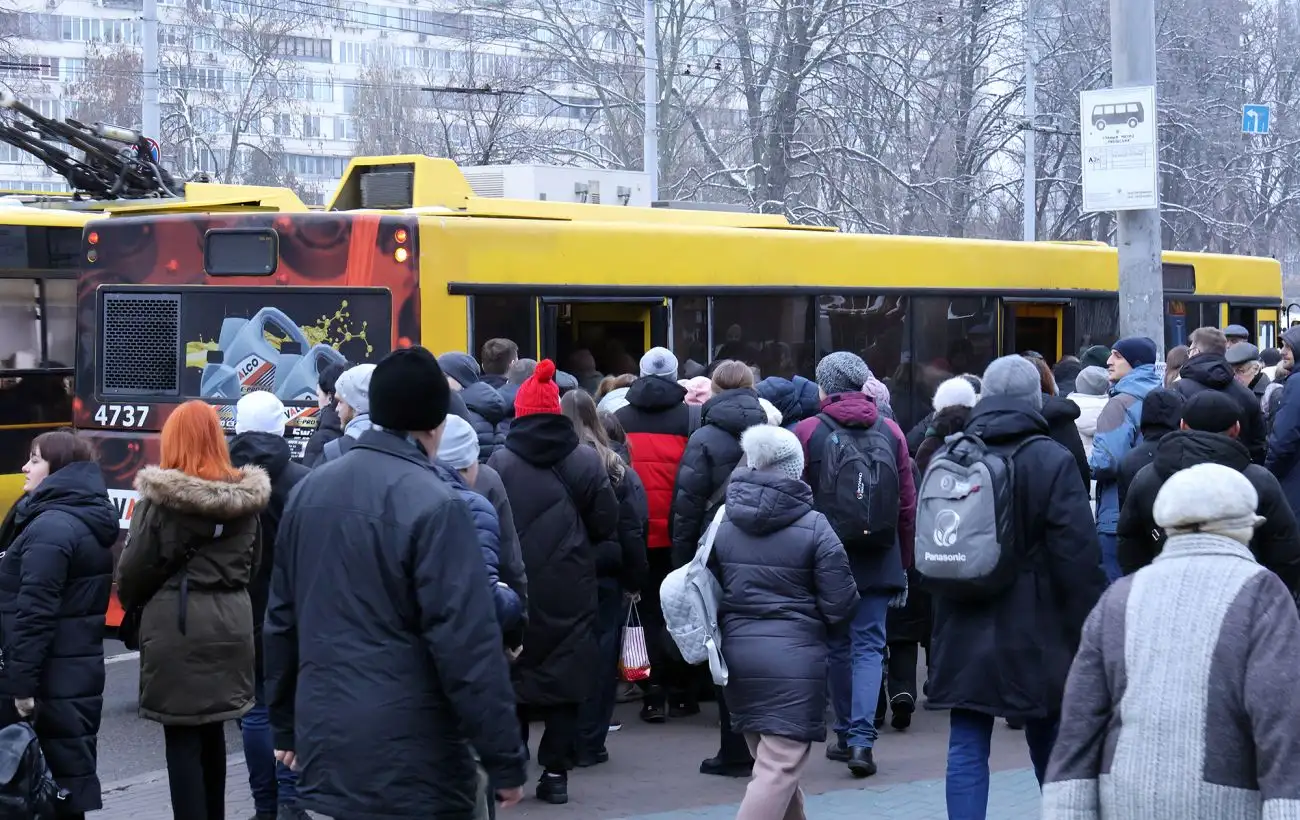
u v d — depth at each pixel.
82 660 5.88
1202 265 16.88
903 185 35.84
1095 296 15.06
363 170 11.70
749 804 5.75
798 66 35.19
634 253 10.75
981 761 5.89
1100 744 3.76
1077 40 39.09
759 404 7.71
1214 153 42.12
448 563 4.04
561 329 10.45
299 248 9.71
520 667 6.85
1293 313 18.81
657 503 8.62
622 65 36.78
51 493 5.86
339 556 4.09
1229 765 3.52
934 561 5.75
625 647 7.86
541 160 40.16
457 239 9.70
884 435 7.68
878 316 12.71
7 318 12.45
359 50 81.06
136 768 8.00
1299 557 6.01
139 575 5.79
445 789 4.07
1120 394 8.80
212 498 5.73
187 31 53.66
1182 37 41.00
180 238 10.00
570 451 6.94
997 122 37.88
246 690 5.96
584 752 7.74
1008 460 5.78
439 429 4.31
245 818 6.89
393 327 9.51
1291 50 44.06
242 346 9.82
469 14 38.62
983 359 13.82
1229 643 3.55
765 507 5.82
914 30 35.38
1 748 5.02
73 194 15.53
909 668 8.63
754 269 11.62
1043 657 5.77
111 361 10.15
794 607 5.82
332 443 6.57
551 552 6.87
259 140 59.28
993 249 13.88
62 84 65.81
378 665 4.04
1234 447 6.07
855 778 7.50
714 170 36.66
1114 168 12.34
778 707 5.73
